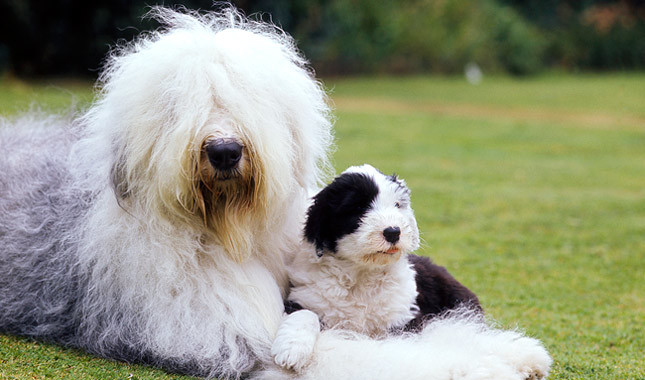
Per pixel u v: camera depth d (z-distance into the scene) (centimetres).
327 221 374
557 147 1477
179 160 347
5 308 420
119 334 379
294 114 388
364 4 2703
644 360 421
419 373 330
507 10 3297
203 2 1739
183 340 365
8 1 1884
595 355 430
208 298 372
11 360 366
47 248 410
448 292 426
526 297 557
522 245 735
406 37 2828
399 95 2267
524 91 2478
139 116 361
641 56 3391
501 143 1505
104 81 409
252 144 358
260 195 365
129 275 374
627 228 820
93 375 349
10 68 1952
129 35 1922
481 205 928
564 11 3591
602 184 1111
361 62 2738
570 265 663
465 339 369
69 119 533
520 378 340
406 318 385
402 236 361
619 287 594
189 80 356
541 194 1015
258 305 377
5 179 446
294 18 2195
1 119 559
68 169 432
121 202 371
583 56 3400
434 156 1307
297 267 391
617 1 3659
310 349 346
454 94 2344
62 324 406
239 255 377
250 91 366
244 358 366
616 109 2091
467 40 2953
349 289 376
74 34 2011
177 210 362
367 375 333
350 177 377
